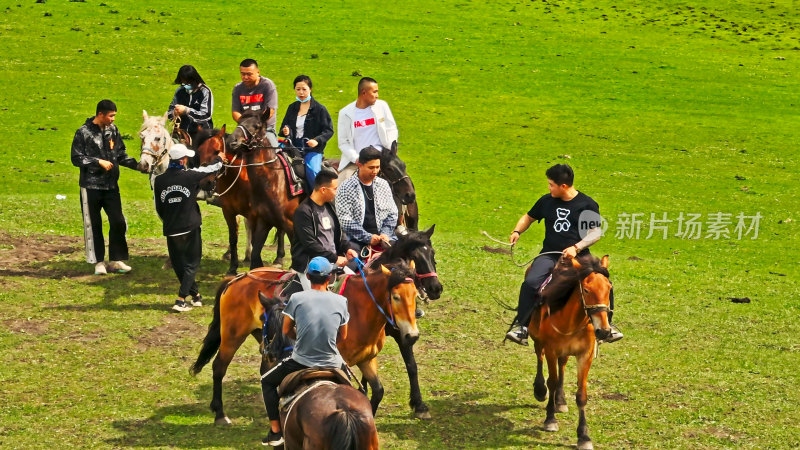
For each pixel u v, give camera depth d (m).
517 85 38.47
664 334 15.74
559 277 11.08
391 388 13.11
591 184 27.17
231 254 17.50
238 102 17.94
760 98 38.06
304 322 9.12
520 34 46.47
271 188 16.38
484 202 25.20
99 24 42.22
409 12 48.97
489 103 35.88
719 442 11.69
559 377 12.45
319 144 17.09
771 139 32.62
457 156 29.72
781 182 27.86
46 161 26.27
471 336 15.32
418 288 11.62
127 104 32.25
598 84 39.22
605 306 10.46
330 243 11.45
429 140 31.22
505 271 18.98
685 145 31.67
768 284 18.89
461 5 51.34
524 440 11.55
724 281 19.02
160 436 11.24
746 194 26.58
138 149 28.09
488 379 13.58
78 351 13.81
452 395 12.92
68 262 18.14
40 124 29.64
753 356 14.83
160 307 15.80
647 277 19.14
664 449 11.43
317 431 8.22
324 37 42.91
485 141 31.42
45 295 16.12
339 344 10.55
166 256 18.86
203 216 22.59
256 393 12.69
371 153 12.05
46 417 11.65
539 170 28.61
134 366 13.40
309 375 8.99
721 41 47.16
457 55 42.03
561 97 37.22
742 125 34.34
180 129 17.81
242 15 45.78
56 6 44.53
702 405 12.86
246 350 14.38
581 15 51.31
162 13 44.81
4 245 18.89
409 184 15.22
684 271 19.75
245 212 16.98
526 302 11.77
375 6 49.72
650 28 49.28
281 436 9.56
